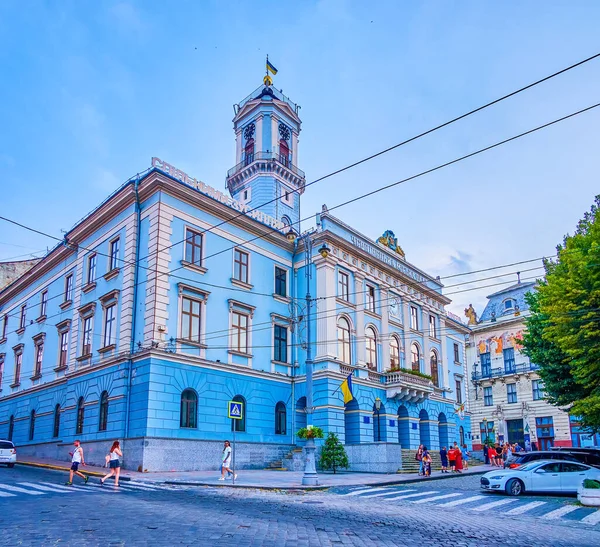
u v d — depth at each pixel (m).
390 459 31.42
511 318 63.75
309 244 31.44
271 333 35.47
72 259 37.62
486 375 65.12
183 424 28.94
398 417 41.00
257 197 47.12
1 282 49.56
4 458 28.61
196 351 30.36
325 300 35.91
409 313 44.50
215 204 32.88
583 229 27.31
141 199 31.50
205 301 31.42
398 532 12.63
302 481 23.09
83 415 31.75
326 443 32.06
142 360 28.33
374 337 40.00
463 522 14.62
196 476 25.31
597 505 18.27
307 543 10.77
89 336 33.41
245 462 31.36
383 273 42.19
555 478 21.58
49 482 21.48
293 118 51.34
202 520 13.07
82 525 12.02
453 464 34.41
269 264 36.47
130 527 11.88
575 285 23.92
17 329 43.88
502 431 61.81
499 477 21.69
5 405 42.66
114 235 32.75
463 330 56.53
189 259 31.27
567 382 28.11
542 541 12.32
